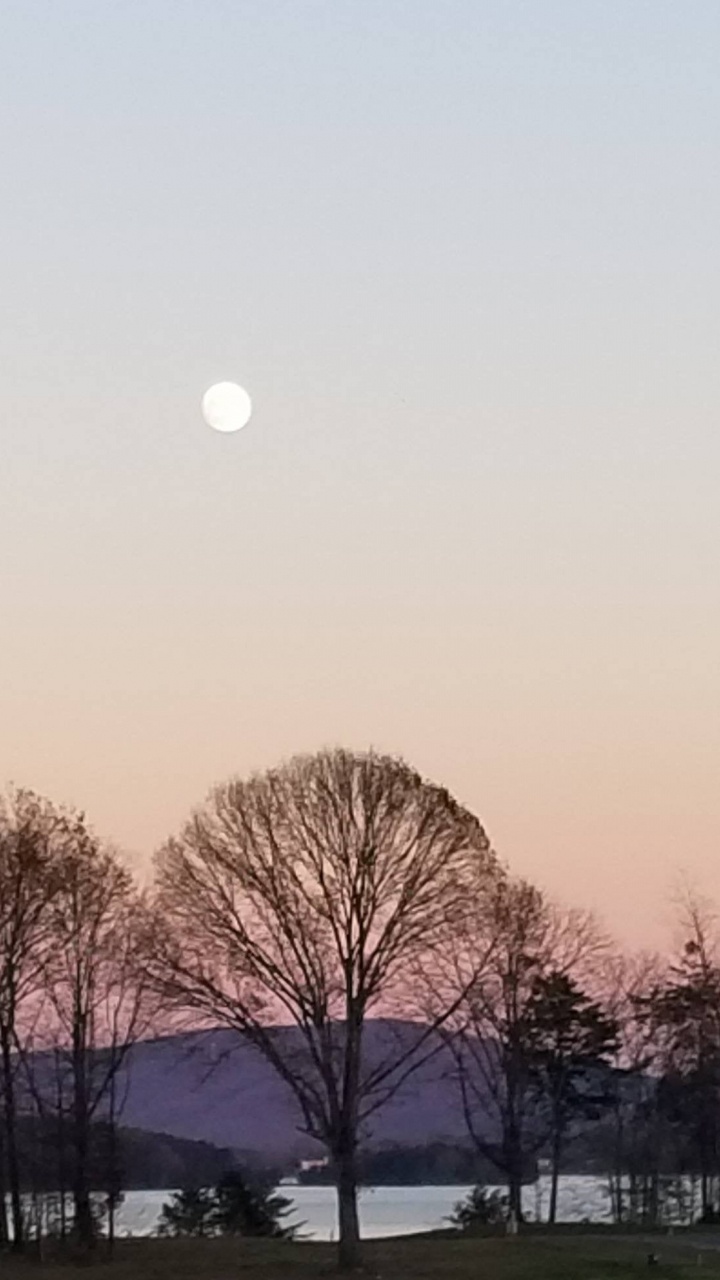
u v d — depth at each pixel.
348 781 77.94
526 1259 76.06
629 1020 109.88
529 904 102.44
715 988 108.38
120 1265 76.88
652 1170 111.00
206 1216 103.25
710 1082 107.31
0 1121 91.56
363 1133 103.19
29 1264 78.12
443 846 78.62
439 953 80.75
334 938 77.50
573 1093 110.81
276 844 77.50
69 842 86.19
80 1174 84.94
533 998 105.88
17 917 83.81
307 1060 78.12
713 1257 76.62
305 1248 83.69
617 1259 75.56
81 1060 85.50
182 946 77.75
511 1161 98.75
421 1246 83.38
